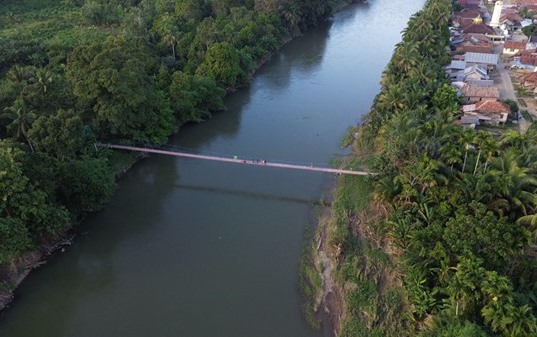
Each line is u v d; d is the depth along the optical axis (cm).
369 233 5503
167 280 5188
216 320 4684
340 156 7406
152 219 6122
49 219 5300
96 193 5953
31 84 6462
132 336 4562
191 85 8438
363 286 4828
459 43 11156
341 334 4416
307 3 13388
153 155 7450
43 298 5019
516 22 12619
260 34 11469
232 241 5706
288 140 7912
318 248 5488
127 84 6681
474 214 4750
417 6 16400
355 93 9631
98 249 5650
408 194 5269
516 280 4291
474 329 3609
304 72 10738
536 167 5306
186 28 10581
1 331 4666
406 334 4291
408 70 8388
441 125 6009
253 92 9731
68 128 5638
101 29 11612
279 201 6391
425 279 4388
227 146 7738
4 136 6247
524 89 8931
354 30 13838
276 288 5025
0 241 4719
